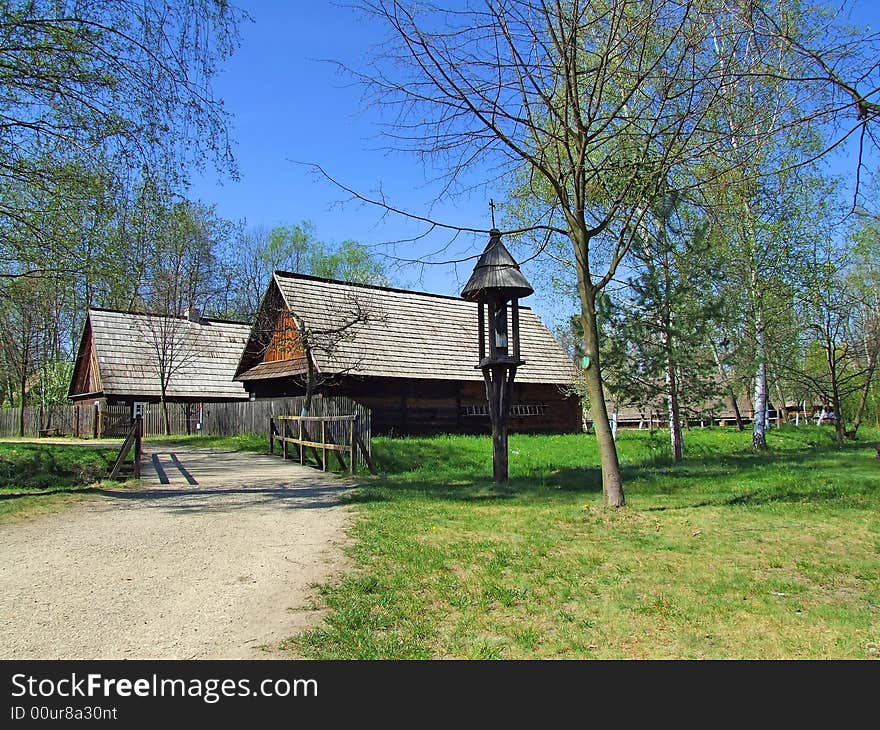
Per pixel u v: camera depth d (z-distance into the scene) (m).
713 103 7.98
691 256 16.23
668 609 5.32
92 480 13.06
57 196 11.91
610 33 8.59
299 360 24.09
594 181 10.36
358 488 12.46
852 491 11.58
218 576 6.22
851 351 27.42
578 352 16.83
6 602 5.43
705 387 17.41
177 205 13.02
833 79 5.95
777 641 4.69
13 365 39.50
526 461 18.44
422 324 27.30
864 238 20.86
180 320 34.28
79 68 11.14
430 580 6.07
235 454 20.02
